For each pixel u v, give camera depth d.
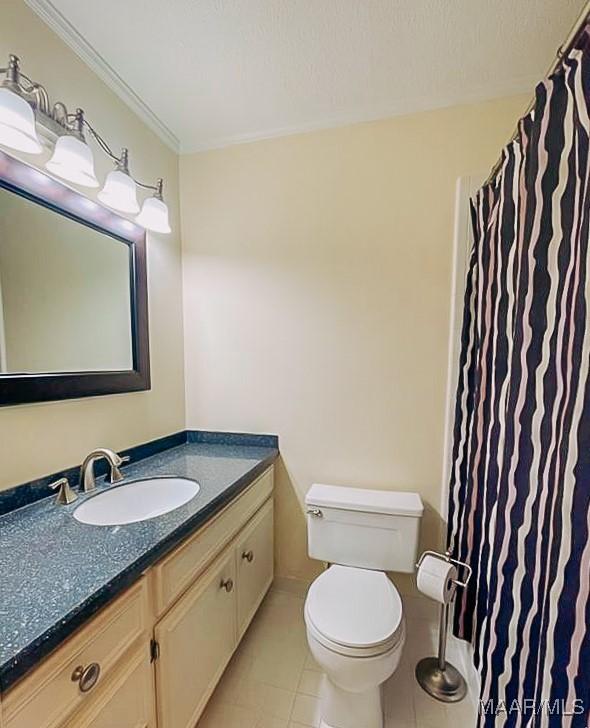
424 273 1.71
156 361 1.82
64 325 1.30
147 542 0.97
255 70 1.45
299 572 1.98
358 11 1.19
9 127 0.98
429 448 1.76
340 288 1.82
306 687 1.43
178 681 1.08
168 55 1.37
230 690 1.42
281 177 1.86
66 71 1.29
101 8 1.18
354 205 1.77
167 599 1.03
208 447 1.96
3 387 1.08
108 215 1.48
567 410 0.70
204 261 1.99
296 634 1.70
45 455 1.24
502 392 1.10
